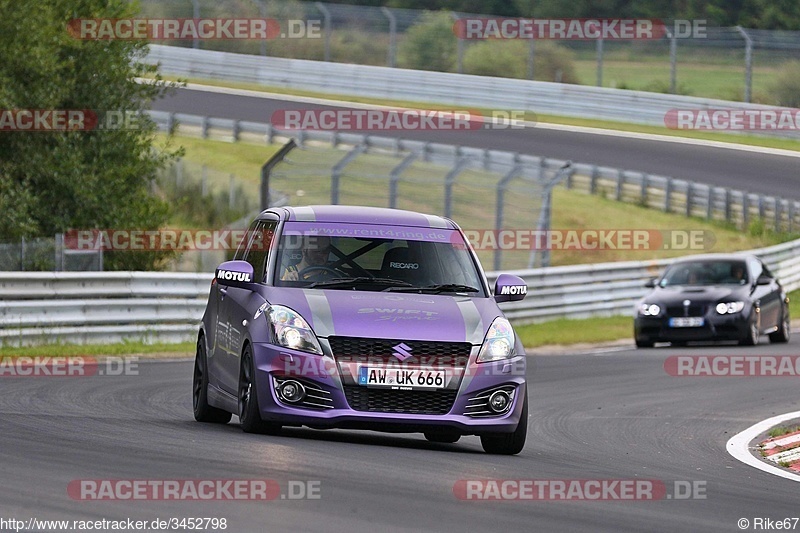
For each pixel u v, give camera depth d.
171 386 43.75
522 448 30.83
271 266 31.69
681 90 169.25
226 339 32.47
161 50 170.88
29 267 66.62
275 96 159.12
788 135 146.12
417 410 29.06
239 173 122.75
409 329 29.30
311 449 27.45
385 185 111.31
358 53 176.00
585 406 43.88
